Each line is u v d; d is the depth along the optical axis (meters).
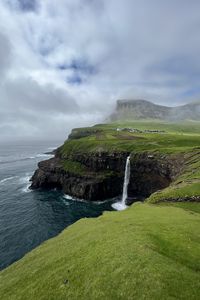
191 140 148.25
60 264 26.22
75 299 19.62
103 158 140.50
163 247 26.27
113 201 124.50
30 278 25.62
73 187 133.75
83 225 43.41
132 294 18.50
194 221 37.19
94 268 22.81
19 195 134.50
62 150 184.12
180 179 73.38
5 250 73.31
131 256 23.38
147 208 49.94
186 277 20.48
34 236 82.81
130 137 190.12
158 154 115.94
